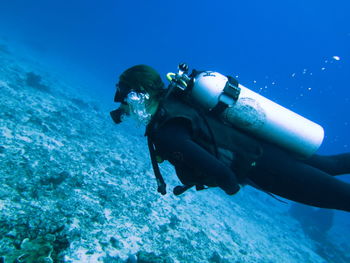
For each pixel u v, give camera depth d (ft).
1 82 38.99
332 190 5.15
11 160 18.24
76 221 15.47
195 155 4.42
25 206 14.32
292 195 5.39
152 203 24.79
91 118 48.80
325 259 39.63
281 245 35.32
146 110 5.02
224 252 23.08
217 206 38.04
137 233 18.01
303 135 5.62
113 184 23.86
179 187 6.03
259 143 5.50
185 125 4.89
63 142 27.55
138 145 47.70
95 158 27.84
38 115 31.53
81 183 20.18
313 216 59.21
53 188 17.71
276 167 5.27
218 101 5.45
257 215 46.42
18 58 85.25
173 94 5.60
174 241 19.81
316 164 6.15
